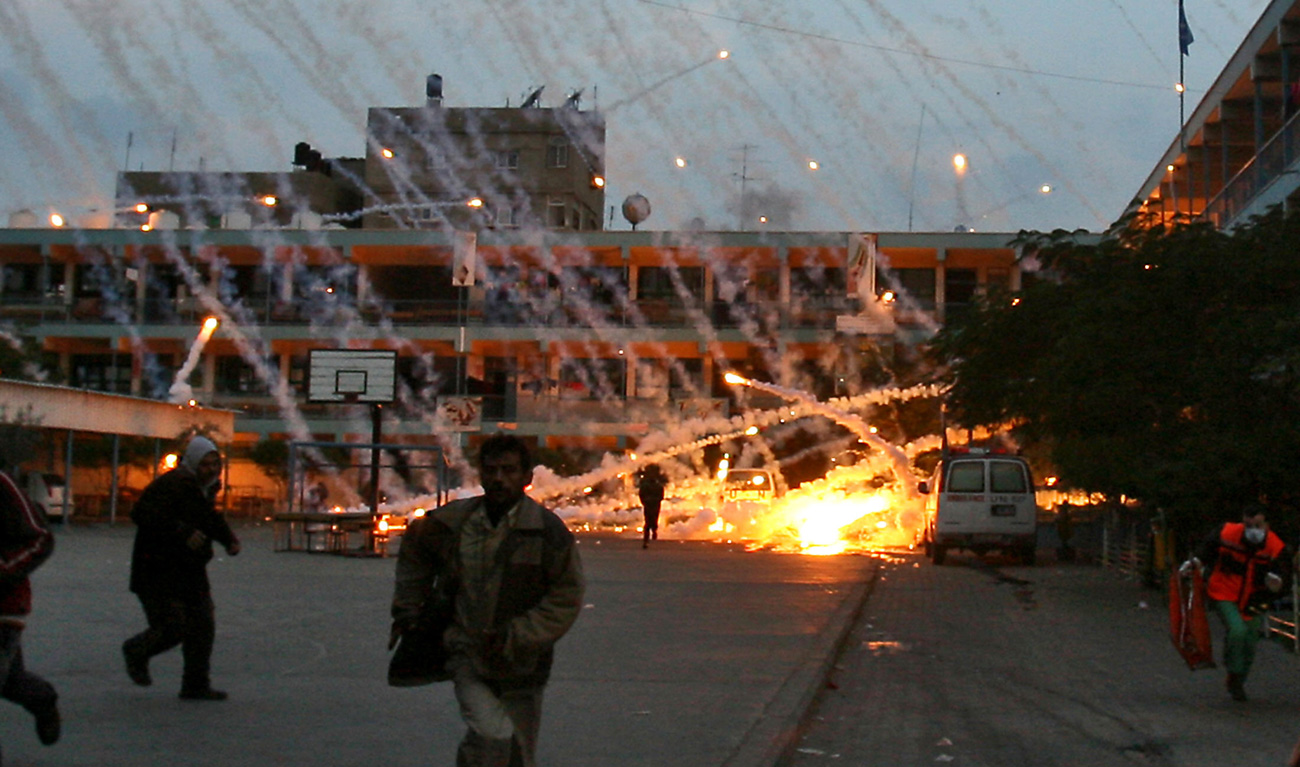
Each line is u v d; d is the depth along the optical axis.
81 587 16.56
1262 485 16.48
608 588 18.52
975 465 27.17
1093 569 26.14
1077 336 18.72
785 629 13.61
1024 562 27.36
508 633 5.20
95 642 11.51
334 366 27.61
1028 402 22.86
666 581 19.89
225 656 11.02
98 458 39.06
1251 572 10.33
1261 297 18.09
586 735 7.90
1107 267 19.97
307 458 47.88
